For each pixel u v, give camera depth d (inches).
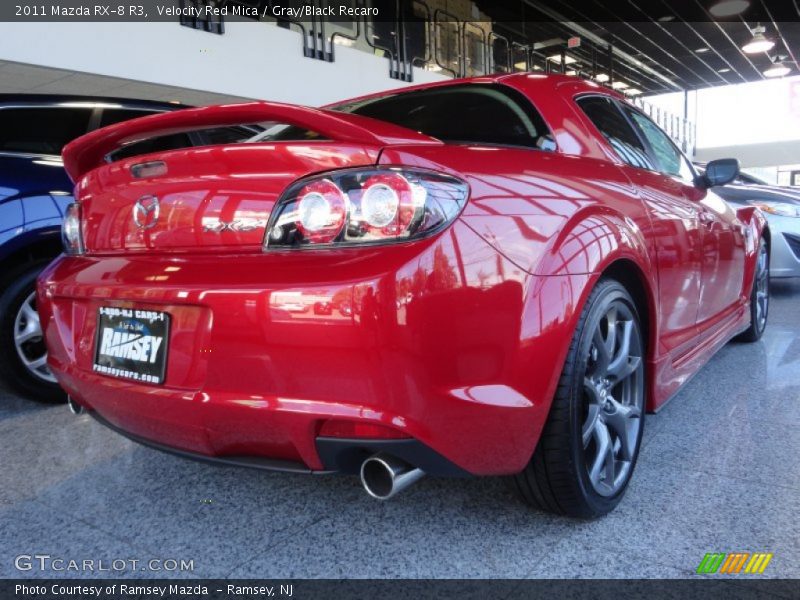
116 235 60.0
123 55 263.7
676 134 778.2
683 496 64.8
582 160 67.4
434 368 45.7
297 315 45.2
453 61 435.5
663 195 79.0
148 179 57.3
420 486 68.9
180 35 282.5
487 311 47.8
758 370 111.1
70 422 94.3
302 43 335.0
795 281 229.0
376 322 43.8
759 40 547.5
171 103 125.3
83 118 111.0
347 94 358.9
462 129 69.4
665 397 75.0
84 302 61.0
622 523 60.0
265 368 46.9
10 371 97.2
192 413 50.1
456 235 46.9
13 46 233.6
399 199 45.7
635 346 66.2
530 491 57.9
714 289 95.8
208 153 52.3
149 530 61.9
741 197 184.4
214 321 48.3
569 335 52.5
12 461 79.6
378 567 54.2
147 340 53.8
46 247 100.9
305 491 69.3
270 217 49.2
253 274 47.7
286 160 49.2
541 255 51.6
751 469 70.6
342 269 45.1
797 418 86.2
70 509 66.6
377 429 45.9
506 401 48.9
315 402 46.1
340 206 46.6
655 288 69.8
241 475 74.1
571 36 589.3
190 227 53.6
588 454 59.9
